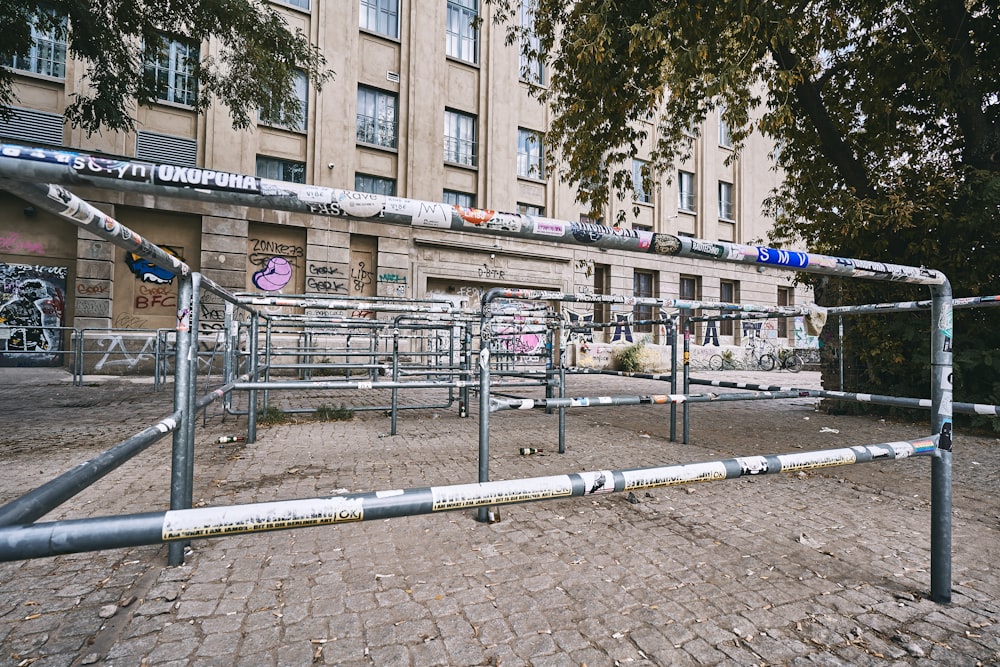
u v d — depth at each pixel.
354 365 5.12
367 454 4.10
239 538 2.38
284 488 3.12
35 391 8.33
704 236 19.30
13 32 6.57
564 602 1.82
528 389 9.77
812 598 1.88
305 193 1.14
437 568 2.08
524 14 16.06
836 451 1.65
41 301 10.86
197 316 2.13
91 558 2.15
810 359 20.69
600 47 5.84
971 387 5.74
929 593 1.92
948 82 6.29
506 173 15.63
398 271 13.55
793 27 5.82
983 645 1.59
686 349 4.77
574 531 2.51
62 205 1.04
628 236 1.48
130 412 6.16
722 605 1.81
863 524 2.66
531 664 1.47
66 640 1.55
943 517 1.85
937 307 1.90
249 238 12.20
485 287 15.05
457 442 4.65
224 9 7.75
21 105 10.45
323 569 2.06
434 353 5.67
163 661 1.46
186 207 11.42
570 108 7.71
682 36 5.73
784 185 8.23
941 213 5.83
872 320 6.55
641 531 2.52
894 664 1.49
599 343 16.81
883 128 7.01
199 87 11.77
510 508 2.84
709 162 19.55
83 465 0.97
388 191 14.07
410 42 14.22
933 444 1.86
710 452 4.33
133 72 7.77
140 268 11.44
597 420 6.22
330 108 13.12
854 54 7.06
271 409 5.97
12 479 3.27
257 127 12.41
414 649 1.53
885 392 6.62
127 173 0.97
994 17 6.15
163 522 0.86
